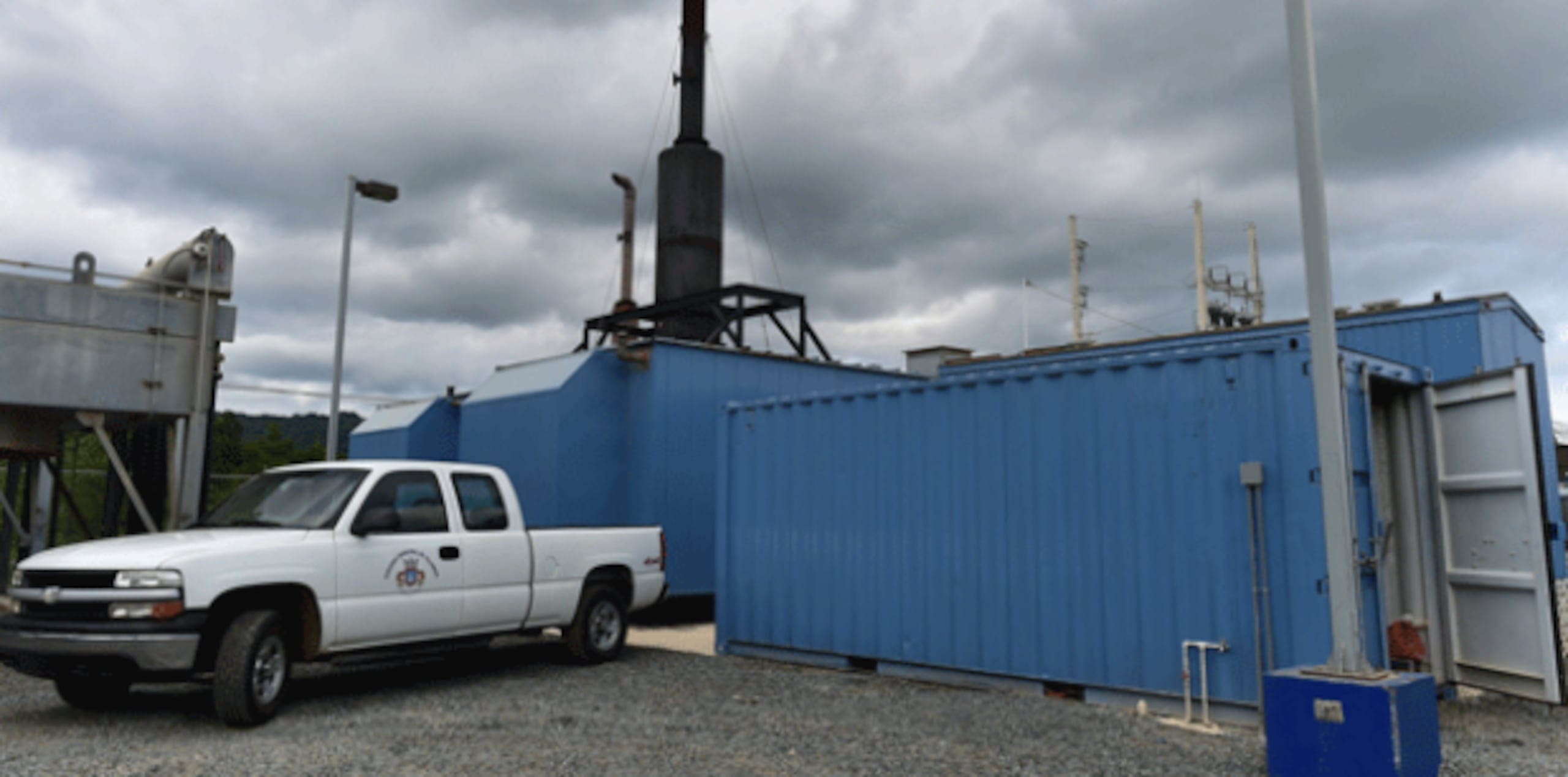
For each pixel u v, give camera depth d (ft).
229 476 77.46
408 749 22.21
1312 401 24.20
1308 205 20.99
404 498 28.91
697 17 88.99
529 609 31.86
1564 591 48.16
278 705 24.97
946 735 23.73
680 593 49.62
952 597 30.73
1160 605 26.20
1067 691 28.14
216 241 36.09
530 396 51.96
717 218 84.89
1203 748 22.50
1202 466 25.79
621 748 22.49
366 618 26.84
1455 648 27.68
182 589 23.02
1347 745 18.53
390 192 56.80
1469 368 40.81
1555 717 25.72
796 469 36.04
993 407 30.35
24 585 23.89
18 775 19.74
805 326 69.31
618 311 84.69
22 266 32.30
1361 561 24.68
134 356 34.24
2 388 31.68
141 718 25.23
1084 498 27.96
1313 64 21.18
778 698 28.37
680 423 50.98
